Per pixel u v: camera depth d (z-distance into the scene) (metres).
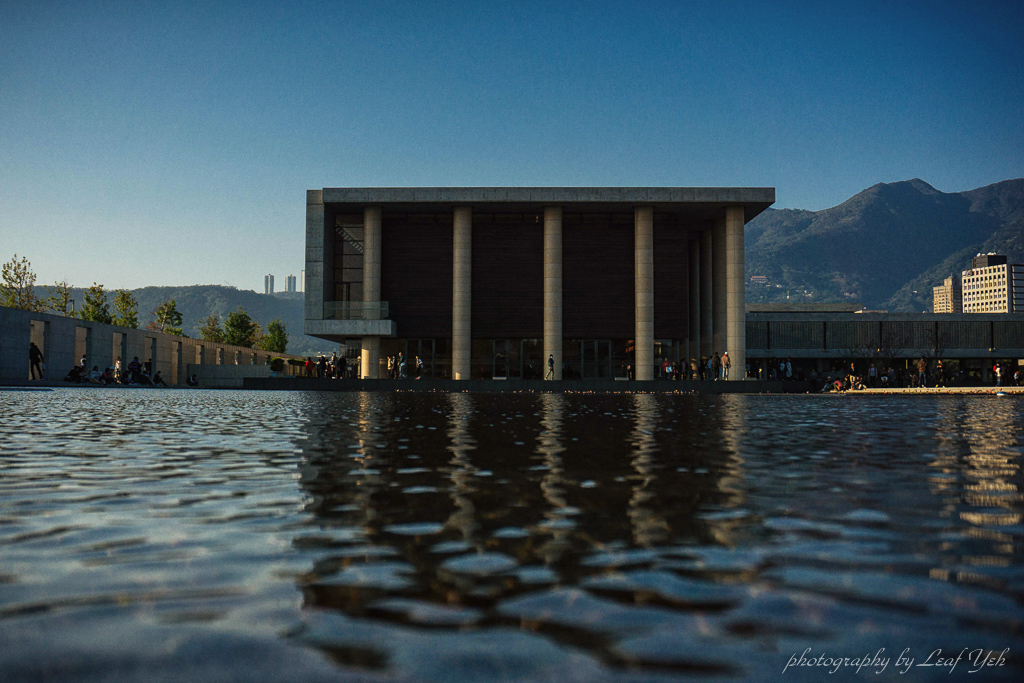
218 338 117.19
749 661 2.49
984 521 4.94
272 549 4.11
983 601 3.15
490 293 49.62
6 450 9.34
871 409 22.36
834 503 5.67
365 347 47.59
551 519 5.02
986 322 68.50
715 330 50.22
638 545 4.23
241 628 2.82
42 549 4.09
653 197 45.88
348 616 2.96
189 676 2.35
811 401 29.98
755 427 14.29
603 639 2.71
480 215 49.78
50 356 43.94
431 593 3.28
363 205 47.22
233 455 8.95
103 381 45.47
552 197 45.88
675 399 31.73
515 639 2.71
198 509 5.36
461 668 2.43
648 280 46.84
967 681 2.30
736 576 3.55
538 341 49.66
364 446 10.14
